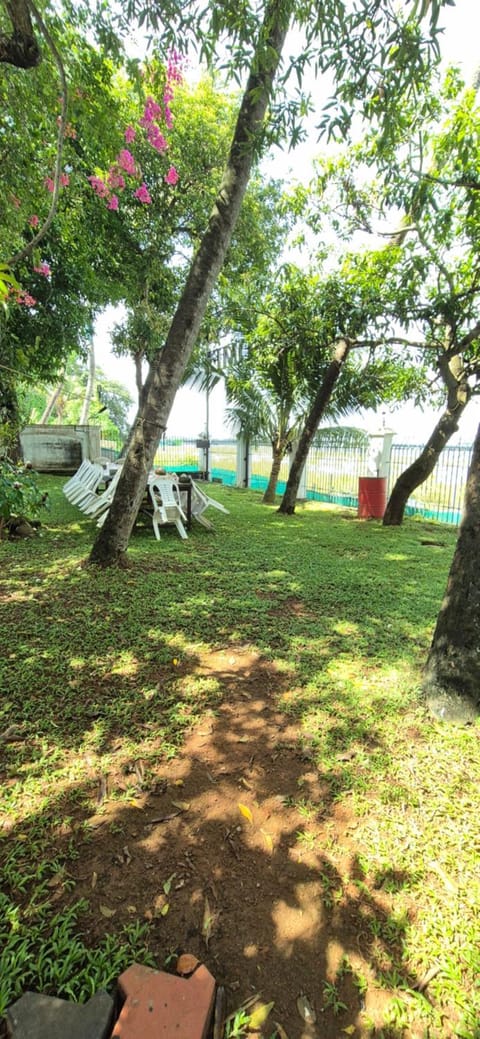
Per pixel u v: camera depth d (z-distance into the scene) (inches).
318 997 48.9
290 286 319.3
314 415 342.6
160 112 197.8
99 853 63.7
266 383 378.6
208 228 171.6
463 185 205.9
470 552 94.5
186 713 96.0
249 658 120.7
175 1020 44.3
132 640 127.9
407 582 189.6
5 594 160.6
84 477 382.0
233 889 59.6
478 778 79.7
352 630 140.4
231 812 71.4
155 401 183.6
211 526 290.5
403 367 362.9
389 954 53.1
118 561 193.3
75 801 72.4
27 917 54.6
